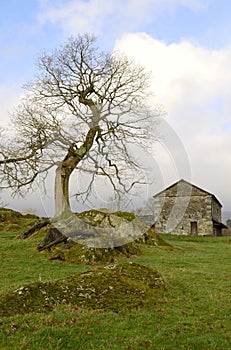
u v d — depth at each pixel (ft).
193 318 19.81
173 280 28.43
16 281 28.84
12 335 16.05
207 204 108.17
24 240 48.57
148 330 17.63
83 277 23.26
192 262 41.24
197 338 17.04
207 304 22.49
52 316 18.13
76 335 16.39
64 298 20.74
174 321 19.13
